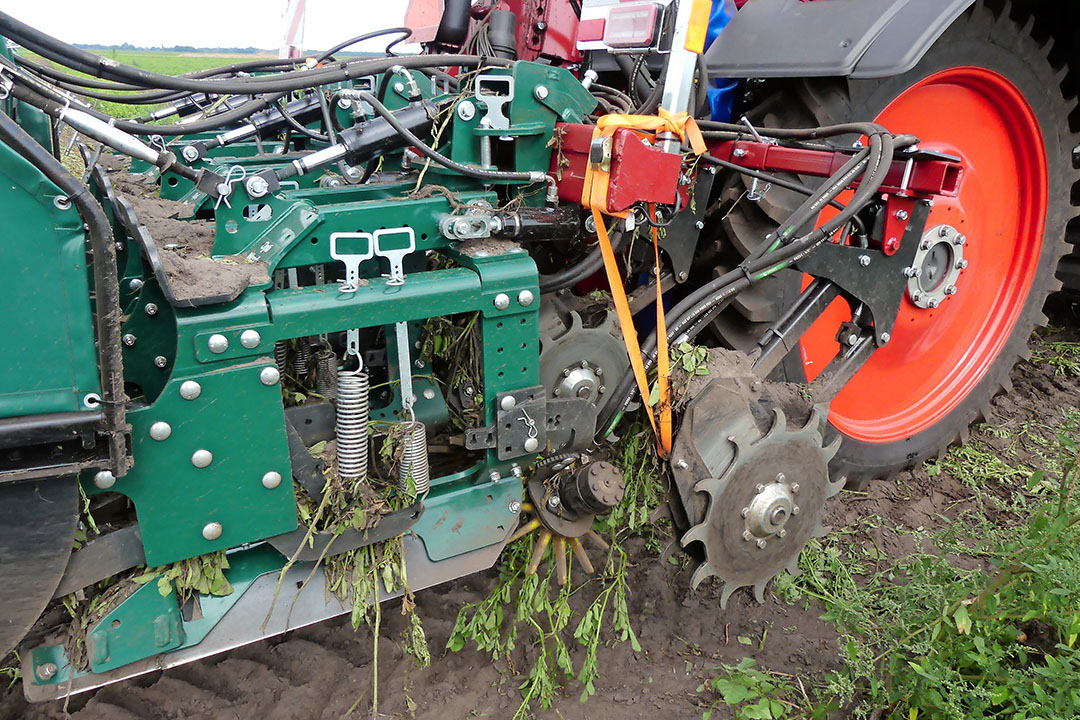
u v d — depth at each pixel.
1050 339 4.56
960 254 2.96
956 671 1.97
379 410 2.15
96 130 1.48
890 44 2.21
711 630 2.38
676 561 2.63
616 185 1.73
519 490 2.01
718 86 2.76
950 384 3.34
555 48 3.25
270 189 1.64
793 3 2.57
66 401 1.33
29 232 1.25
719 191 2.61
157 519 1.53
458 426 2.21
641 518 2.35
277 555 1.76
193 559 1.62
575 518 2.10
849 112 2.47
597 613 2.16
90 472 1.44
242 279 1.52
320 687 2.05
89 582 1.52
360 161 1.95
